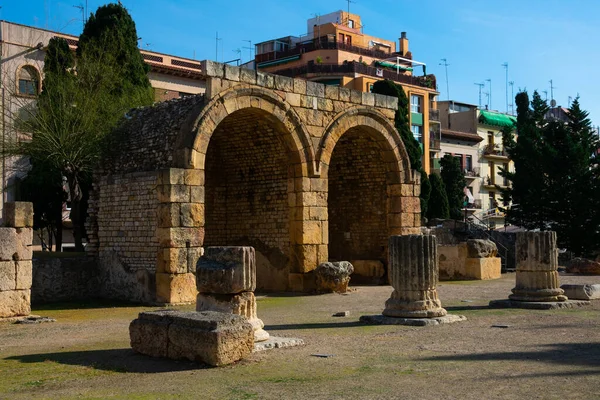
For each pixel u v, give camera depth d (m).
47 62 34.88
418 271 15.30
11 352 11.86
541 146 42.41
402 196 27.84
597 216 38.91
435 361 10.39
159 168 21.22
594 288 20.03
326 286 23.92
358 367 9.97
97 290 22.48
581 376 9.15
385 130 27.55
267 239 26.03
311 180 24.55
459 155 69.56
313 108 24.80
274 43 71.88
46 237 42.62
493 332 13.59
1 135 32.50
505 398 7.91
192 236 20.41
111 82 31.28
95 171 23.45
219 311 11.98
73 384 9.10
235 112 23.34
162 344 10.82
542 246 18.58
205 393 8.38
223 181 27.53
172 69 48.47
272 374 9.50
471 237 35.47
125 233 21.70
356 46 68.75
